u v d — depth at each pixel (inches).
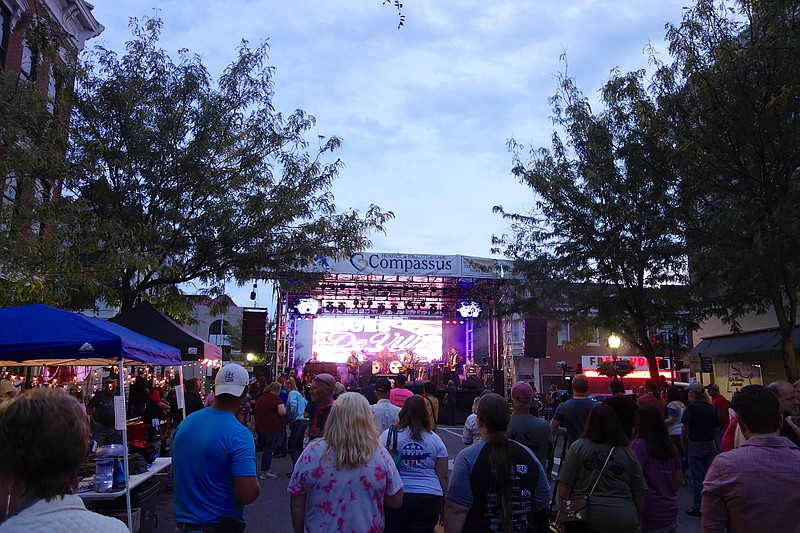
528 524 143.6
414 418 191.0
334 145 637.9
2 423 71.5
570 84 671.1
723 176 476.7
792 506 111.8
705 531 119.3
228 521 144.1
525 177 672.4
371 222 655.8
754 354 715.4
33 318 219.6
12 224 379.6
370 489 137.0
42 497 70.6
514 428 219.3
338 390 335.6
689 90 495.8
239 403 156.9
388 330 1233.4
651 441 177.8
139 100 573.0
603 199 632.4
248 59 606.2
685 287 602.2
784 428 213.9
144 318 432.5
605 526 156.8
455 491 143.9
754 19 464.4
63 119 527.8
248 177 601.6
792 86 411.8
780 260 427.8
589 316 724.7
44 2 651.5
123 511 236.2
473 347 1282.0
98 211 551.8
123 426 223.3
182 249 587.5
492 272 1055.6
